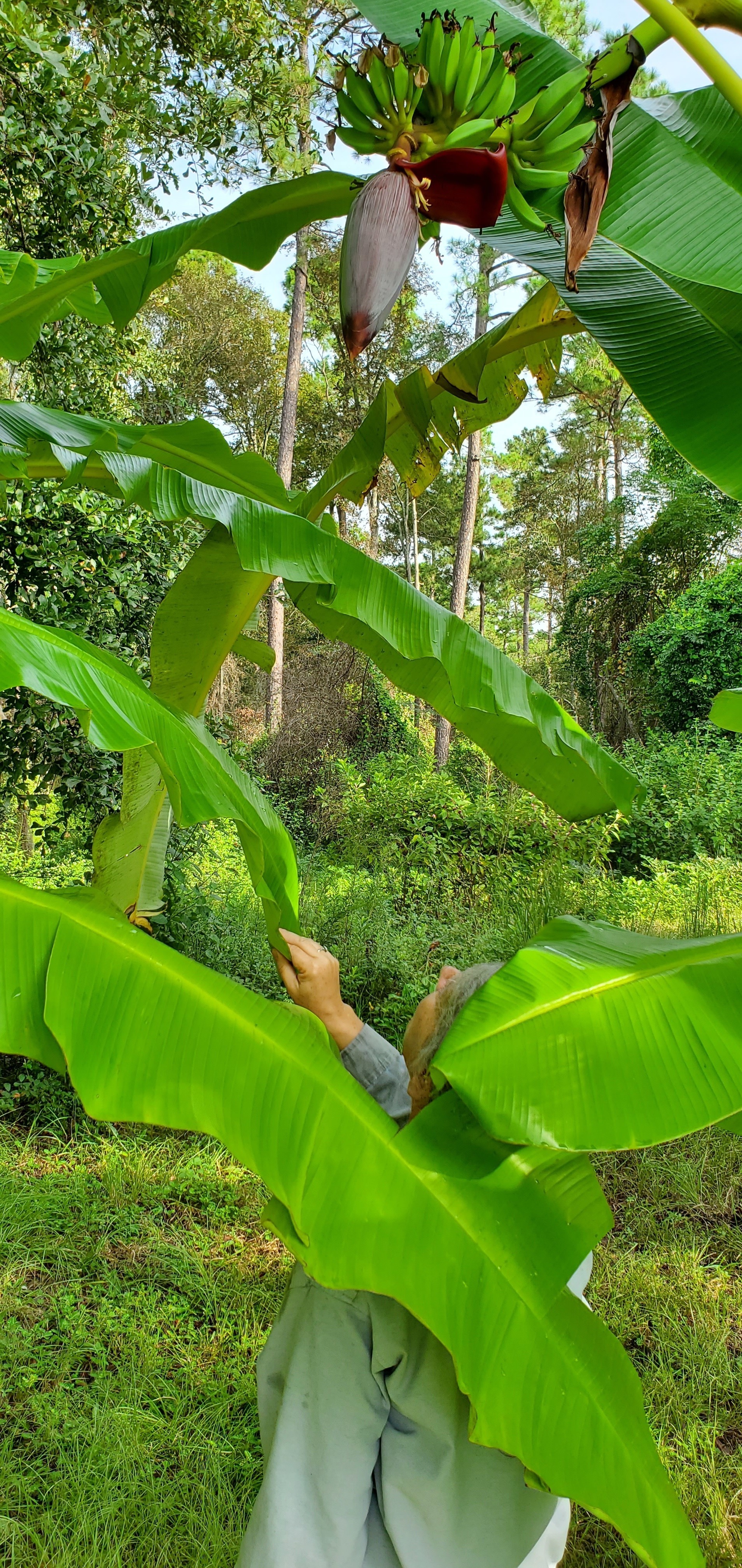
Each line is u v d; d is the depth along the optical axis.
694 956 1.32
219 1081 1.17
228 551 2.08
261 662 2.44
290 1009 1.35
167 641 2.22
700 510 20.00
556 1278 1.15
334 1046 1.56
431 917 7.40
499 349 2.12
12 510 4.61
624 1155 4.54
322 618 2.08
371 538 28.12
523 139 1.10
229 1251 3.77
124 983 1.21
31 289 1.78
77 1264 3.61
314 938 6.28
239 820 1.26
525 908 6.89
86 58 4.74
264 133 5.99
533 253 1.56
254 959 5.92
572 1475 1.08
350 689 15.75
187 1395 2.91
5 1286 3.43
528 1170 1.23
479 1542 1.26
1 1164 4.20
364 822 9.61
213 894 7.34
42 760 4.92
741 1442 2.80
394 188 0.98
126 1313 3.28
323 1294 1.32
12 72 4.52
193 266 24.34
